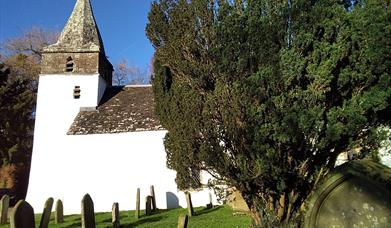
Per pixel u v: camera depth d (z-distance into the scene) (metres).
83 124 20.27
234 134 7.08
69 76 22.03
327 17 6.75
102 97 22.84
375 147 6.93
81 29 23.69
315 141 6.72
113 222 10.88
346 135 6.66
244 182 7.39
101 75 22.88
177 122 7.97
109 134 19.55
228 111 7.07
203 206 16.66
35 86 34.78
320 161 7.14
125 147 19.34
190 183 8.11
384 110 6.55
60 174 19.28
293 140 6.57
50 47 22.55
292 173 7.09
